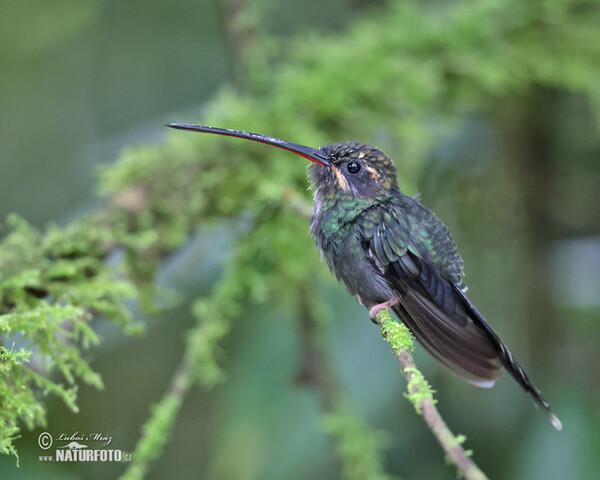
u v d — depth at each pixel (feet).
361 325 29.14
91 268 22.86
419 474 28.27
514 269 33.45
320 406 26.11
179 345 34.50
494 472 28.30
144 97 36.14
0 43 34.50
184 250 29.63
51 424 32.48
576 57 34.91
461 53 33.96
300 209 26.14
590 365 30.04
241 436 27.07
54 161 35.27
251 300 30.78
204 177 27.50
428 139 31.83
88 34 35.91
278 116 29.91
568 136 35.06
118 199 26.20
